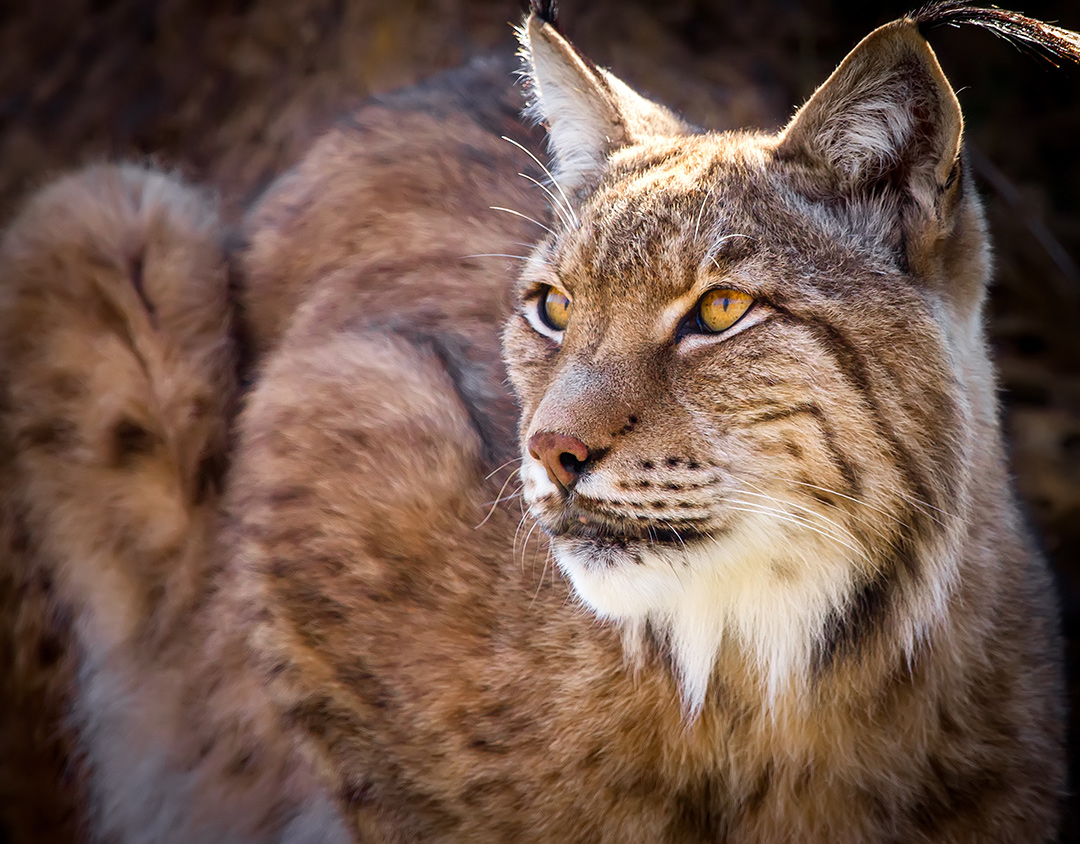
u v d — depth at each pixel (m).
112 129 12.16
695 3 12.14
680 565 5.37
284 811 7.25
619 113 6.39
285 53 12.01
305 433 7.04
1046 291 11.09
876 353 5.26
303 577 6.70
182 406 7.69
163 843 7.59
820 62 12.01
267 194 8.83
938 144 5.24
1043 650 6.22
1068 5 12.15
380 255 7.95
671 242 5.41
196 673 7.49
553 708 6.08
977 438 5.77
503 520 6.45
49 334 7.72
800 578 5.42
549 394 5.38
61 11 12.86
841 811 5.78
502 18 11.79
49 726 7.95
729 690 5.75
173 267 7.91
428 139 8.26
